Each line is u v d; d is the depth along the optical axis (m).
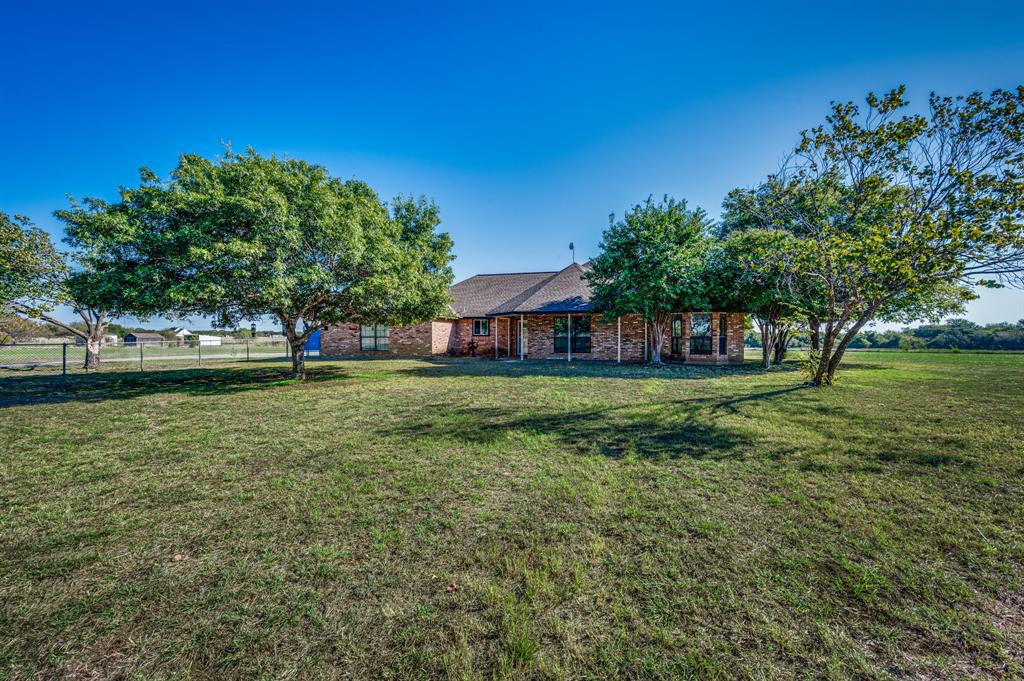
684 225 15.41
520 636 2.04
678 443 5.37
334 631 2.09
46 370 16.28
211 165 10.18
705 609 2.22
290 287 9.37
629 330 19.80
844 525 3.15
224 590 2.42
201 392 9.90
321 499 3.71
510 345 23.72
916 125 8.50
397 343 23.61
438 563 2.69
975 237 7.39
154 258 8.98
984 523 3.19
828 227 10.34
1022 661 1.88
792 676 1.81
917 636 2.03
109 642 2.03
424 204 15.13
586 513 3.38
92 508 3.54
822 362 10.57
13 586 2.45
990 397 8.63
